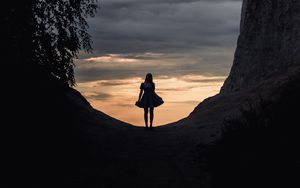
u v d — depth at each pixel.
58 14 13.90
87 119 18.55
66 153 12.62
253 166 6.88
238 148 7.26
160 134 17.38
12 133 11.12
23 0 12.52
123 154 14.21
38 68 12.57
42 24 13.38
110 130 17.77
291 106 7.17
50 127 12.20
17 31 12.41
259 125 7.24
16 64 11.84
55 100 12.77
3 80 11.43
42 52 13.26
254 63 24.19
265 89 20.06
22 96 11.55
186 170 12.12
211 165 7.59
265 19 24.34
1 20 12.03
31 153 11.37
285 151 6.75
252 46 24.67
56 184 10.55
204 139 15.54
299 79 7.77
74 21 14.23
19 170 10.88
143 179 11.44
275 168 6.70
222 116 19.11
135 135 17.16
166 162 13.15
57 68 13.45
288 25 23.25
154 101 19.45
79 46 14.18
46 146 11.85
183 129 18.23
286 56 22.89
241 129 7.38
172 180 11.30
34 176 10.88
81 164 12.48
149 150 14.86
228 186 7.22
